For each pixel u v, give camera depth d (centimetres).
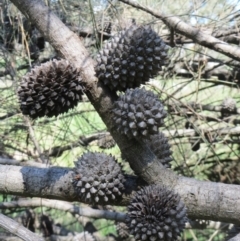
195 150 75
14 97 67
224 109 73
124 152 28
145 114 25
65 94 27
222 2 60
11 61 63
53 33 28
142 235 25
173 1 61
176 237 25
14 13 58
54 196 31
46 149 70
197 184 28
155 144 29
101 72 27
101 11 55
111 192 27
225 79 76
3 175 31
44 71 26
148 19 59
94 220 88
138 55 27
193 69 74
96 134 67
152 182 28
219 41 49
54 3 57
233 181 77
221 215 27
